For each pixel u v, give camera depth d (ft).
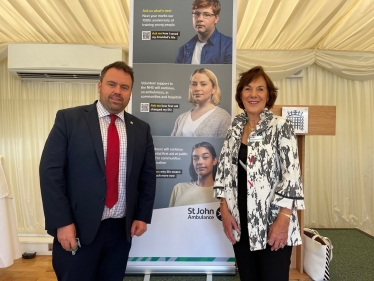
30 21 10.25
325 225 13.55
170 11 7.55
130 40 7.59
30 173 12.84
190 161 7.63
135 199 5.29
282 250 4.83
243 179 4.96
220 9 7.51
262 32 11.20
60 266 4.82
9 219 8.21
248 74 5.24
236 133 5.23
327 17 9.92
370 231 13.57
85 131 4.79
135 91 7.63
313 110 7.12
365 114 13.60
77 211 4.75
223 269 7.64
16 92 12.78
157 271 7.66
